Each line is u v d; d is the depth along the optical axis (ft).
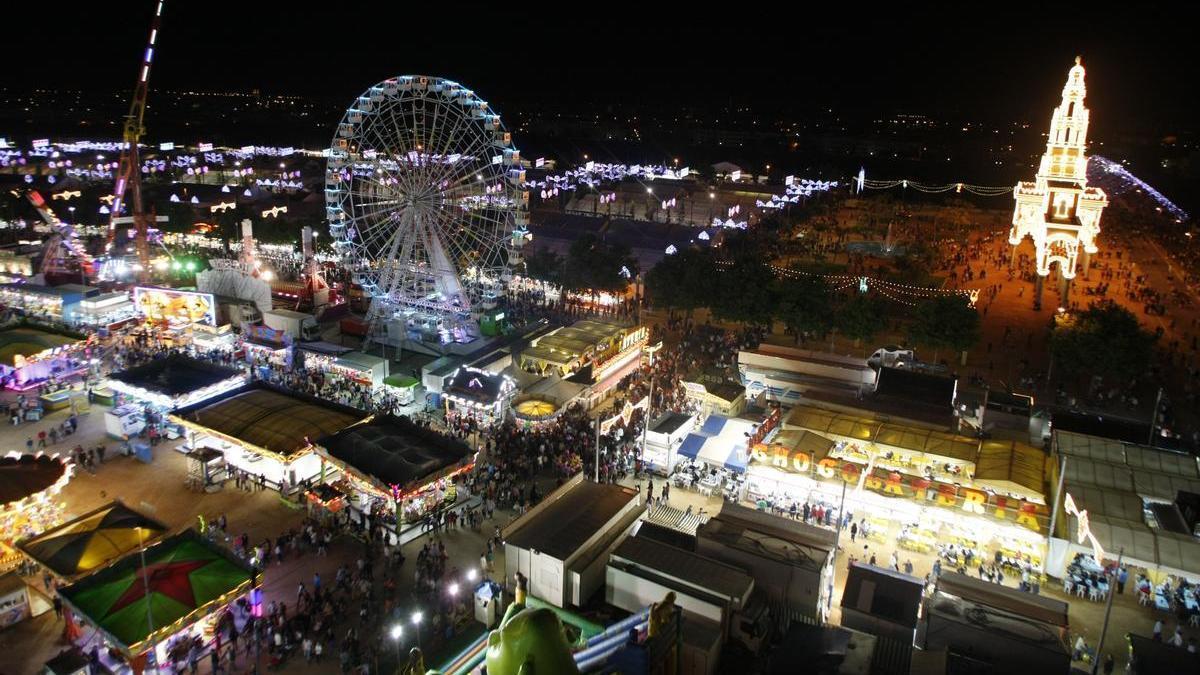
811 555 143.13
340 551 165.37
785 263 423.64
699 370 264.31
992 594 136.46
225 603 134.51
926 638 125.59
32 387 240.32
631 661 108.17
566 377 235.81
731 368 263.08
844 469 176.24
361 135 265.95
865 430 194.18
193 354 262.67
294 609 146.72
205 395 216.13
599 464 196.95
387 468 170.71
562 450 203.21
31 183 544.21
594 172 609.01
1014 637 121.29
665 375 258.16
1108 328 254.47
